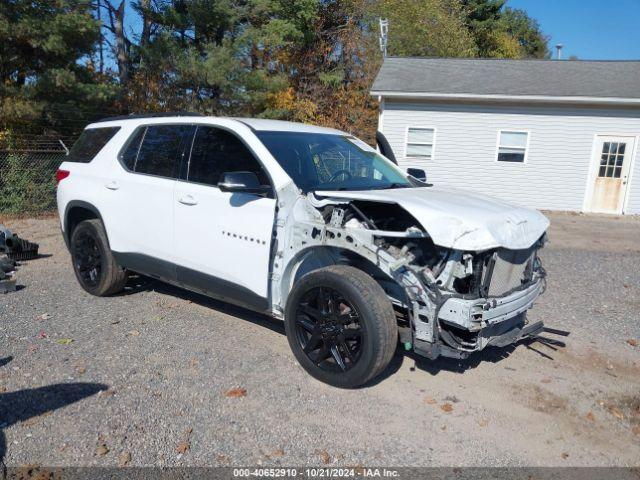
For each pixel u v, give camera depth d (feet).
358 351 12.26
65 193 19.30
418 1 95.35
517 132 52.70
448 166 54.65
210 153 15.40
